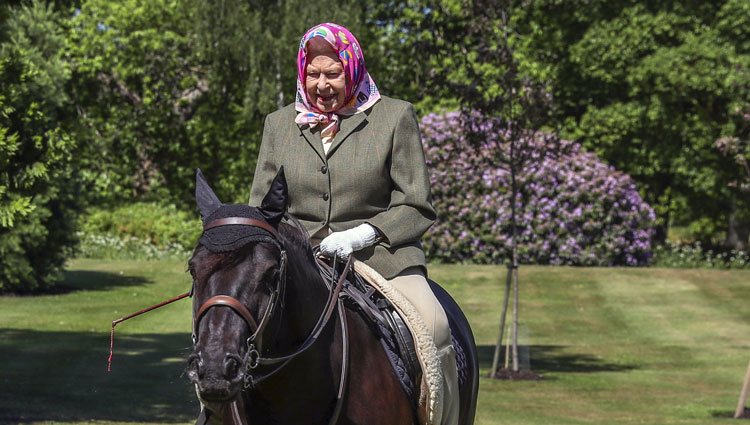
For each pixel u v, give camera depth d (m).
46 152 11.61
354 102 4.45
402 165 4.41
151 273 24.19
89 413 9.81
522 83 14.62
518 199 26.31
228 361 3.06
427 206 4.40
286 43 29.05
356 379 3.93
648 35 28.72
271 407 3.78
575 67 30.23
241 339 3.12
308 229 4.41
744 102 27.50
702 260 28.94
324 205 4.39
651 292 22.77
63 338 14.91
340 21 29.02
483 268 25.34
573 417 11.37
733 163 28.50
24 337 14.90
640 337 18.20
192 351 3.13
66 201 20.80
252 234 3.31
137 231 28.84
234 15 29.17
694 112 29.62
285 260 3.42
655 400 12.70
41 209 19.31
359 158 4.38
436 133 26.66
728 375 14.84
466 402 5.06
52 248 20.48
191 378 3.07
